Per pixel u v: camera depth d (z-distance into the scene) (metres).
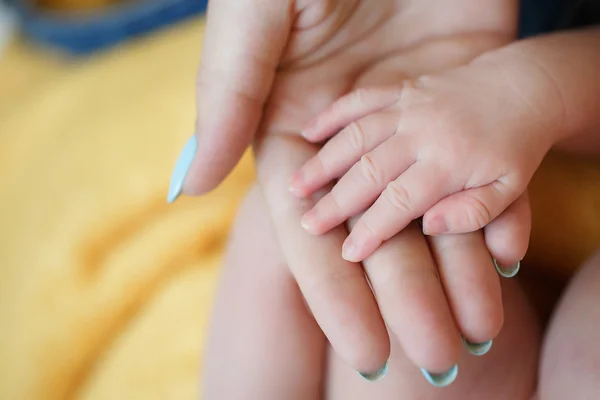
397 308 0.22
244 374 0.28
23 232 0.38
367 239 0.23
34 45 0.56
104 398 0.34
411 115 0.24
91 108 0.41
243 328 0.28
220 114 0.25
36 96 0.49
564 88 0.25
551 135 0.25
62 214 0.37
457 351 0.22
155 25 0.52
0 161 0.42
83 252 0.36
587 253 0.29
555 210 0.29
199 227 0.36
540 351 0.26
